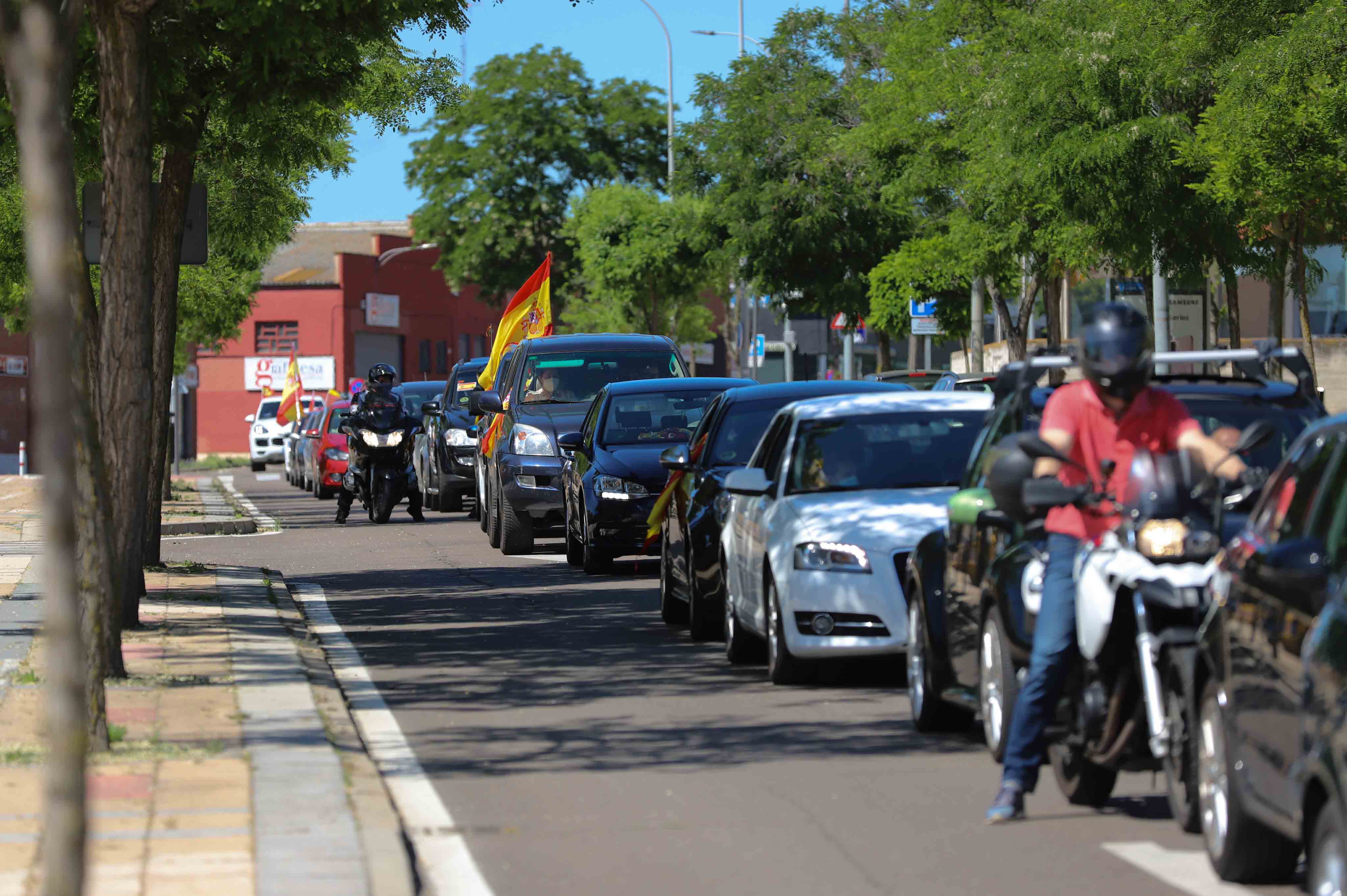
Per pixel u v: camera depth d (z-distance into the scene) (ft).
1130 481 56.18
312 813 58.44
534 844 58.03
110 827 56.34
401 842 54.95
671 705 86.28
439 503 269.64
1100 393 57.62
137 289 104.63
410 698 89.04
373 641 112.98
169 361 145.59
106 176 102.68
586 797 65.41
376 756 73.41
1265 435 56.85
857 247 346.95
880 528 87.56
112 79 100.22
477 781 68.39
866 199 340.80
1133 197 211.61
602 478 154.81
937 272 288.10
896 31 288.10
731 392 120.88
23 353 464.65
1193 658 53.93
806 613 87.66
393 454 237.45
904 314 319.06
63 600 36.32
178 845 54.08
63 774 35.86
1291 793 45.98
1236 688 50.11
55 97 39.04
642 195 521.65
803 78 355.77
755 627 95.66
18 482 319.88
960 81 256.52
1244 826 50.29
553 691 91.15
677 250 497.05
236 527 219.41
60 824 35.73
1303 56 180.65
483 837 59.06
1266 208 193.98
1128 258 222.48
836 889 52.08
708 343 609.01
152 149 102.94
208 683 86.74
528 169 604.90
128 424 106.63
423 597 140.97
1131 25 211.61
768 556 91.20
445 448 263.90
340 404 328.29
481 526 219.82
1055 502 56.39
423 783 67.92
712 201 368.07
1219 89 205.36
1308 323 205.26
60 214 38.32
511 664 101.50
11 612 117.39
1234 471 57.21
